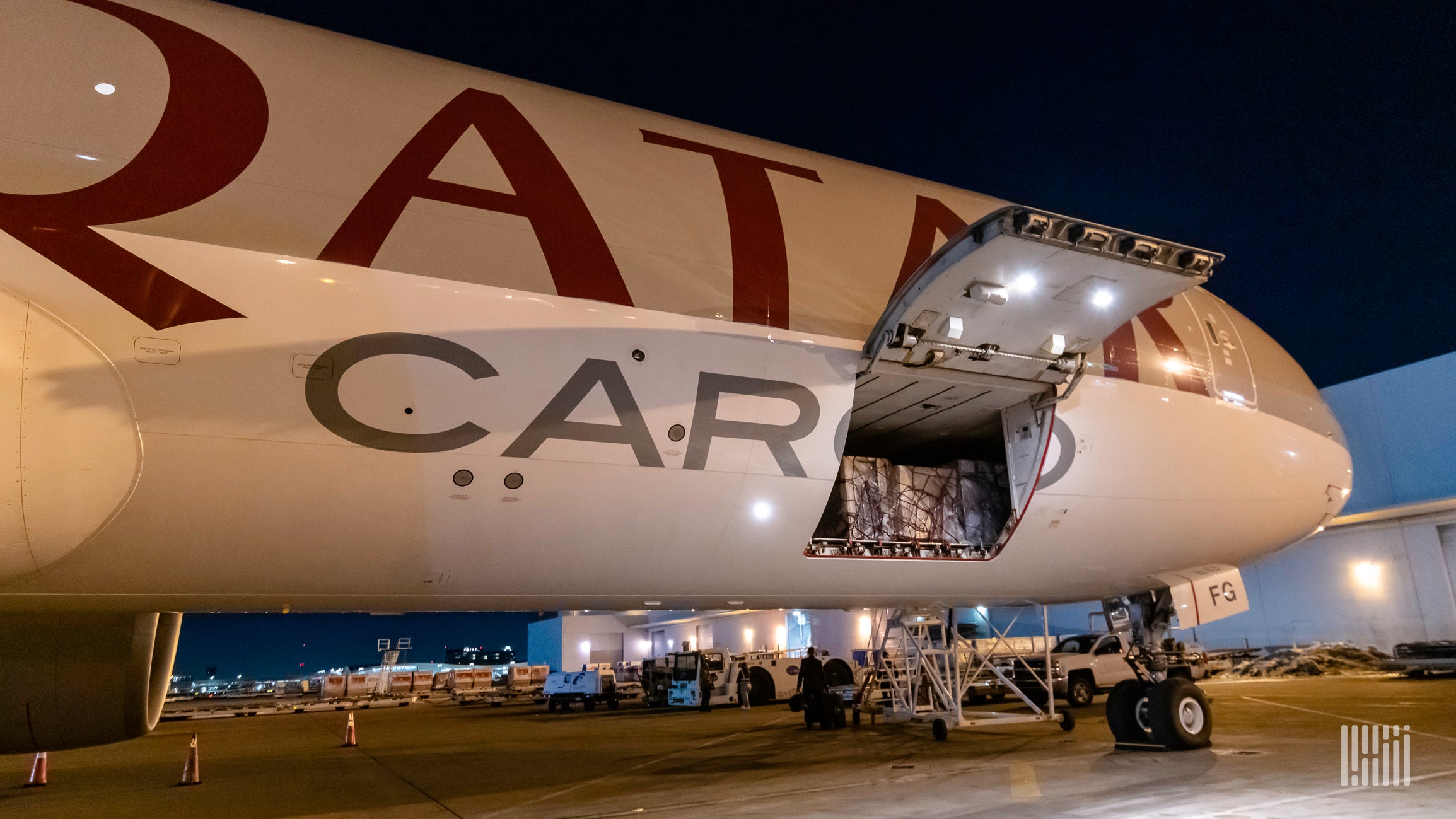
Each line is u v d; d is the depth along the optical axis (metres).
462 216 5.05
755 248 6.05
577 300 5.22
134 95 4.50
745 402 5.66
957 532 7.79
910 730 11.67
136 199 4.30
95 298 4.08
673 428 5.40
